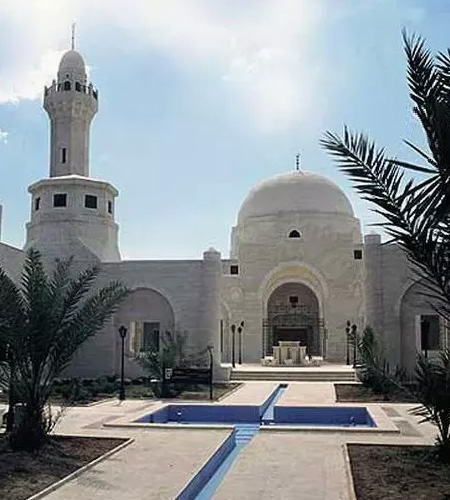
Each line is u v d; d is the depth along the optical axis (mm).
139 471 11930
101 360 36875
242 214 58156
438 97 7199
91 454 13609
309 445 14984
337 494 10453
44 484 10859
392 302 35438
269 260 49469
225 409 22844
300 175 57438
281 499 10211
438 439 13234
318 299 51625
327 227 52000
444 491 10352
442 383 12688
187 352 35906
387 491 10438
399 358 34938
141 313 37344
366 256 36219
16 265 33688
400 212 8133
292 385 31859
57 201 42469
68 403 24156
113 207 44750
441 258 8133
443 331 35062
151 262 37344
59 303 15219
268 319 54281
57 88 46094
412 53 7422
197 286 36812
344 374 35031
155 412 21406
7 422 16750
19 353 14227
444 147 6906
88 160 46938
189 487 10977
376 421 18734
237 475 11883
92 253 39781
